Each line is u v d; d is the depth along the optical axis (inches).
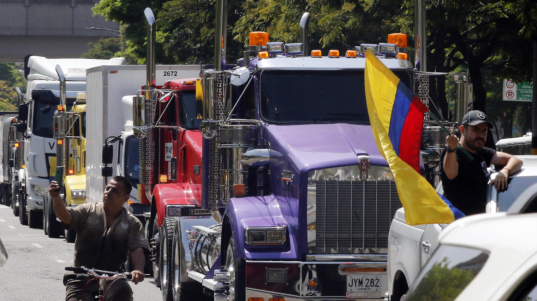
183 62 3538.4
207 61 3531.0
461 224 370.0
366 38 2620.6
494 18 2202.3
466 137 784.3
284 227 983.0
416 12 1267.2
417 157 779.4
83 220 808.9
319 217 975.0
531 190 554.9
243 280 971.9
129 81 1911.9
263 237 976.9
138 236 816.9
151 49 1589.6
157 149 1596.9
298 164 982.4
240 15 3250.5
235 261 980.6
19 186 3294.8
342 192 979.9
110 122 1902.1
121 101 1909.4
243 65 1227.9
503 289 300.7
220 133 1091.3
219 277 1046.4
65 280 812.6
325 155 997.2
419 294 365.1
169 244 1365.7
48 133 2893.7
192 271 1273.4
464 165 772.0
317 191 974.4
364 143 1023.0
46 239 2556.6
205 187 1194.6
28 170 2945.4
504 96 2455.7
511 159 756.0
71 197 2322.8
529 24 1972.2
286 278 967.6
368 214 984.9
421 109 778.2
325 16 2449.6
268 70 1125.1
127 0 3897.6
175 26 3582.7
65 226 805.9
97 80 1977.1
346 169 979.3
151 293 1521.9
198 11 3459.6
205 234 1222.9
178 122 1488.7
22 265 1884.8
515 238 325.1
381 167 986.7
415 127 779.4
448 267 348.5
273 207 1024.2
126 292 790.5
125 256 826.8
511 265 307.9
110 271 812.0
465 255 340.8
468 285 320.8
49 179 2888.8
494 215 374.0
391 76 786.8
